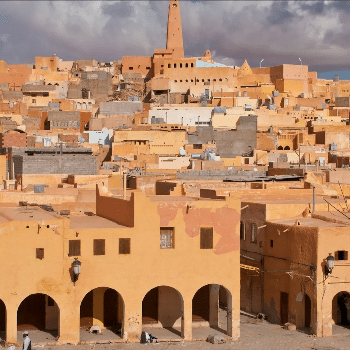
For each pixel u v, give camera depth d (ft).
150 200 114.01
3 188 199.31
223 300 145.48
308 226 122.11
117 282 111.14
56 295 108.27
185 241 113.80
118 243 111.24
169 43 476.54
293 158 293.02
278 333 121.19
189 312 114.21
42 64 474.08
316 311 118.93
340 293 128.88
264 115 366.84
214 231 114.93
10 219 110.83
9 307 106.11
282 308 129.59
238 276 115.96
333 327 125.70
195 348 109.60
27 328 116.67
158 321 123.03
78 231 109.50
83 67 496.64
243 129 315.37
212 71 429.79
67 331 109.19
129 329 112.16
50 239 107.86
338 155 292.61
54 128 347.56
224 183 171.12
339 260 119.85
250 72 476.95
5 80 438.40
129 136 298.76
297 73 461.37
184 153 280.31
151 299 123.03
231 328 116.06
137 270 111.96
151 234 112.47
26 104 386.11
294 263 124.26
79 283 109.50
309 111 394.73
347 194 184.34
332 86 506.48
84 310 118.83
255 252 138.72
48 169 209.36
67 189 167.43
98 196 135.44
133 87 444.55
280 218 136.36
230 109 362.12
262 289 136.15
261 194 154.71
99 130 346.54
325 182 202.49
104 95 436.35
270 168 219.61
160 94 426.51
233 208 115.75
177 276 113.60
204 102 369.91
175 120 348.38
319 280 118.83
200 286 114.52
